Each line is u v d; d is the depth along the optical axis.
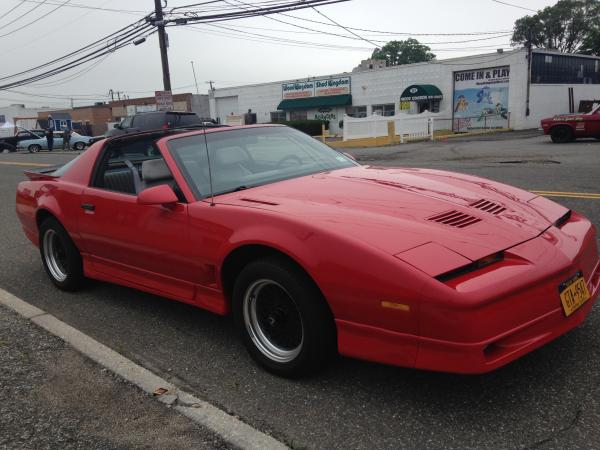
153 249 3.59
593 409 2.52
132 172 4.16
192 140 3.84
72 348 3.56
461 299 2.27
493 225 2.77
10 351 3.57
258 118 46.31
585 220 3.26
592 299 2.86
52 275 4.92
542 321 2.50
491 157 14.81
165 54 24.16
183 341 3.63
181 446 2.46
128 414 2.75
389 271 2.42
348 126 27.47
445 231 2.64
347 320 2.60
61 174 4.72
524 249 2.60
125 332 3.85
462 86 34.09
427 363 2.39
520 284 2.40
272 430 2.55
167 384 3.02
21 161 23.66
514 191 3.47
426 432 2.45
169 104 24.30
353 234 2.60
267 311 3.04
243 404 2.79
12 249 6.61
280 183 3.55
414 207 2.92
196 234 3.25
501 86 32.41
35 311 4.27
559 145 17.62
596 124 17.80
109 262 4.20
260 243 2.84
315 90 41.69
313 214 2.84
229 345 3.52
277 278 2.82
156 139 4.13
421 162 14.66
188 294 3.54
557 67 33.97
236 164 3.78
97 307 4.39
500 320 2.35
